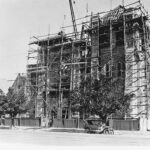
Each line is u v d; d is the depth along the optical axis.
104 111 35.12
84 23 54.81
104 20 53.12
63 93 55.38
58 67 56.34
